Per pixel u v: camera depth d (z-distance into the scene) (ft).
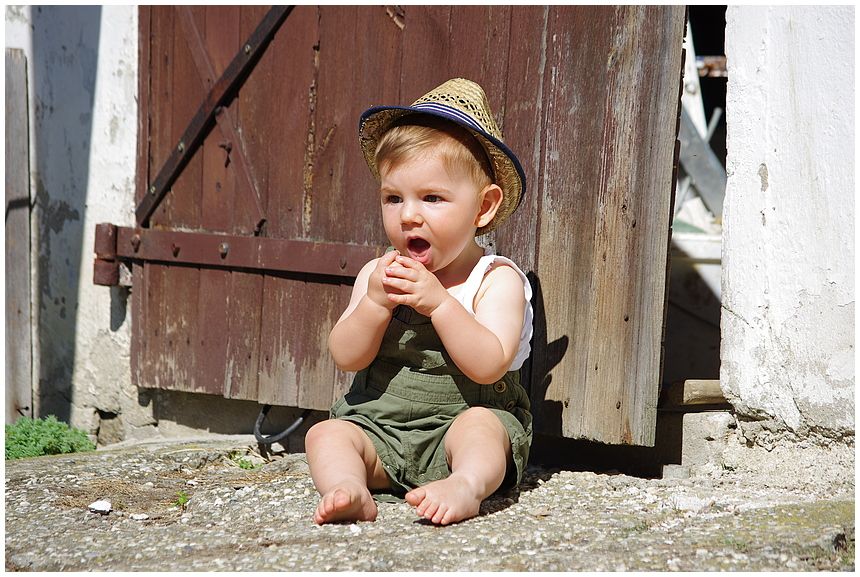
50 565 6.53
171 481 9.67
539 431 9.76
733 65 9.00
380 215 10.61
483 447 7.55
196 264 12.23
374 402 8.30
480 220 8.38
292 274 11.34
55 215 14.05
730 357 9.04
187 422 13.00
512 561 6.04
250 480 9.68
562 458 10.71
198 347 12.23
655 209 8.92
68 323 14.02
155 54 12.57
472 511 7.21
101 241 12.87
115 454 10.94
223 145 11.92
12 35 14.33
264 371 11.59
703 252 14.62
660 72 8.87
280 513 7.89
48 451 12.20
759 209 8.73
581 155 9.40
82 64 13.60
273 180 11.55
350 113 10.88
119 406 13.57
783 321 8.50
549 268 9.65
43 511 8.19
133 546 6.93
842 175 7.93
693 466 9.30
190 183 12.35
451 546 6.41
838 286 7.98
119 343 13.48
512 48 9.80
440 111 7.95
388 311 8.02
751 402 8.82
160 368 12.64
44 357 14.34
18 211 14.26
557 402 9.62
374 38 10.69
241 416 12.54
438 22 10.26
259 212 11.62
